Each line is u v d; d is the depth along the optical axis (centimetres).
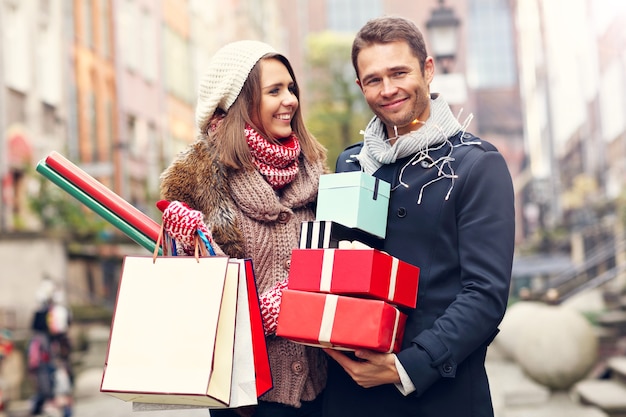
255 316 296
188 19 3744
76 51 2502
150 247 319
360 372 286
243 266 294
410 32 307
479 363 299
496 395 1018
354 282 277
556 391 1018
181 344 286
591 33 2905
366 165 321
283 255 325
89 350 1741
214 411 330
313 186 334
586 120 3111
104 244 2039
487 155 300
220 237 316
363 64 309
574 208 3209
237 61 326
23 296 1805
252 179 321
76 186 324
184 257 295
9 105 2052
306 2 6219
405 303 288
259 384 293
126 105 2897
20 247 1822
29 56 2170
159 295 292
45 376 1260
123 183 2775
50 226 1983
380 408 301
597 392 960
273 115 327
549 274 2466
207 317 286
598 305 1673
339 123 4391
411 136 307
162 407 299
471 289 288
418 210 303
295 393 321
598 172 2892
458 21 1318
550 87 4075
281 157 325
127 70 2933
